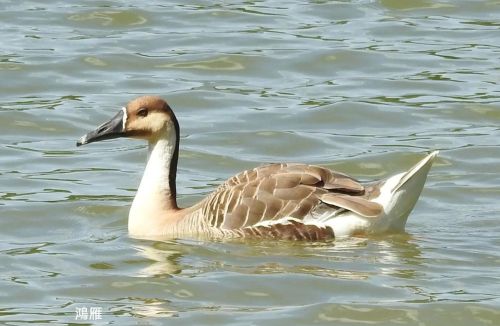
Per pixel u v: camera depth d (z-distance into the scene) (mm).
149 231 16281
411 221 16984
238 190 15898
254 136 21016
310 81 23688
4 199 18016
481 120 21891
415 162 19922
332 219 15586
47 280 14867
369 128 21531
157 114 16359
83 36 25875
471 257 15414
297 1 28156
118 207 17703
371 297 14234
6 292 14523
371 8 27547
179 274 14906
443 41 25594
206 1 27984
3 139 20953
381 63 24391
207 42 25469
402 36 25859
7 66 24000
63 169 19516
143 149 20516
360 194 15688
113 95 22859
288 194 15711
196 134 21094
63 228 17016
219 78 23828
